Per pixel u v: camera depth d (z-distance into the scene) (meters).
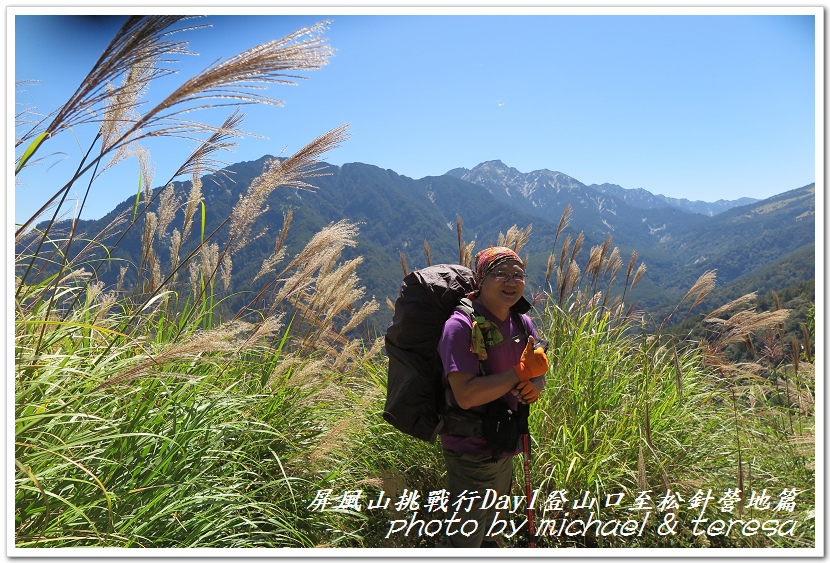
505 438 2.17
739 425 4.11
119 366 2.04
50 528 1.74
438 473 3.47
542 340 2.11
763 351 4.52
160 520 2.03
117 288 2.60
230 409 2.62
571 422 3.53
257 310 2.90
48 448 1.74
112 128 1.80
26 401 1.79
